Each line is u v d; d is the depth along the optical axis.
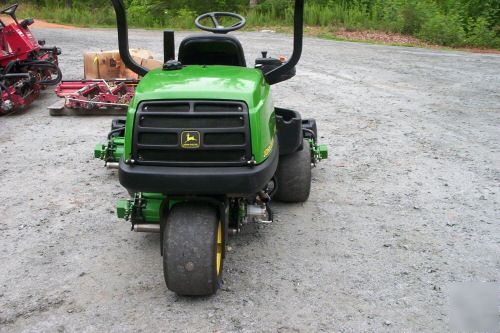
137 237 5.17
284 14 26.86
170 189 3.77
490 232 5.27
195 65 4.73
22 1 33.66
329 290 4.25
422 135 8.52
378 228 5.34
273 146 4.21
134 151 3.82
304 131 6.13
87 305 4.07
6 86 9.81
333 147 7.89
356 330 3.76
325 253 4.84
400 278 4.43
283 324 3.83
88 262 4.70
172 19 27.14
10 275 4.48
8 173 6.83
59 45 18.47
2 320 3.89
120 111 9.65
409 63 15.62
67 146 7.93
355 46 19.30
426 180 6.62
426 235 5.19
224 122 3.80
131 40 19.88
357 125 9.09
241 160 3.81
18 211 5.72
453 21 21.06
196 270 3.85
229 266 4.61
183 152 3.79
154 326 3.81
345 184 6.48
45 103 10.77
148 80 4.18
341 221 5.49
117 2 4.52
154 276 4.48
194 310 3.99
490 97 11.30
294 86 12.18
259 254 4.82
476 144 8.07
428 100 10.98
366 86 12.27
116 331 3.76
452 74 13.88
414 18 22.56
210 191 3.77
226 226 4.07
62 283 4.37
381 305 4.06
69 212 5.70
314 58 16.28
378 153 7.64
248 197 4.46
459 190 6.31
